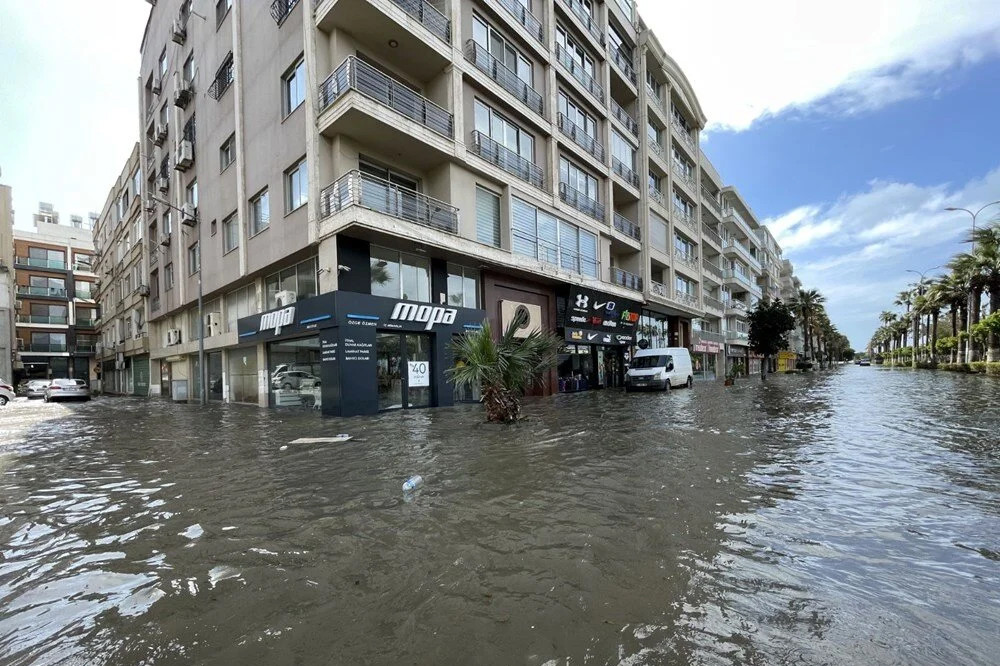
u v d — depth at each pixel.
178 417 13.56
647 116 27.56
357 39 13.13
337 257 12.13
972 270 34.94
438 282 15.05
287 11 13.84
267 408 15.49
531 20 18.44
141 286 28.00
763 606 2.58
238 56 16.38
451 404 14.85
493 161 16.00
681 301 31.31
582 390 22.09
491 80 15.64
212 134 18.78
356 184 11.69
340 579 2.99
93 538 3.82
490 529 3.85
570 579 2.93
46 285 46.00
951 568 3.05
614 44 25.73
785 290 86.81
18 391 35.41
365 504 4.60
